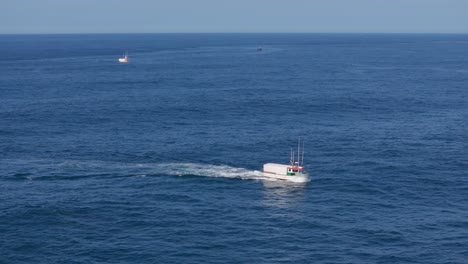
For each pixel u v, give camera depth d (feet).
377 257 304.30
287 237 328.29
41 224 343.05
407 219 355.97
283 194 401.49
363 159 490.90
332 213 365.40
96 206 373.40
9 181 424.87
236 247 315.17
